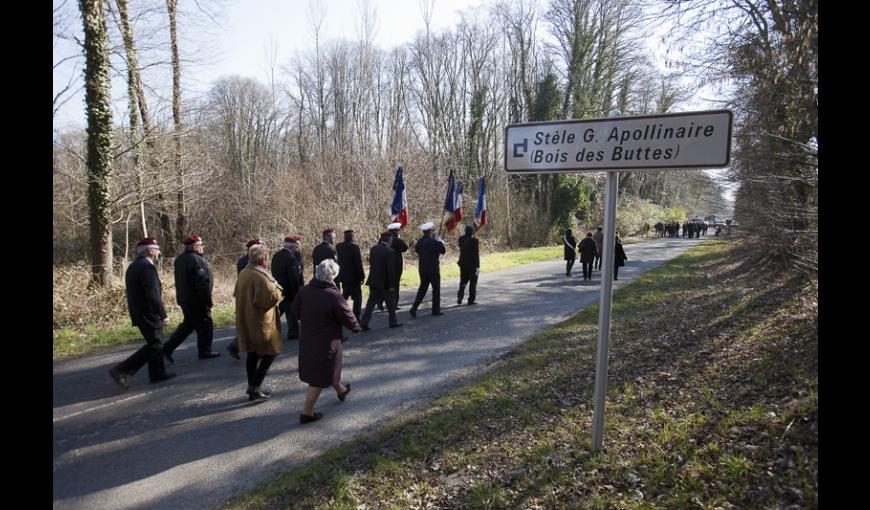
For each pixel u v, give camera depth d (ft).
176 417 15.51
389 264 26.68
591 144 10.69
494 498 10.30
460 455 12.37
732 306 25.64
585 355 20.18
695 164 9.59
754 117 23.44
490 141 121.39
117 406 16.42
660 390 15.20
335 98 121.39
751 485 9.28
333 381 15.20
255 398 16.89
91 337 24.99
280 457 12.87
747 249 48.26
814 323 17.56
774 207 27.45
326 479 11.53
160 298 18.63
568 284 43.96
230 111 114.73
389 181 76.43
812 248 23.82
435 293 30.30
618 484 10.21
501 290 40.50
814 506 8.32
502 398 15.87
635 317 27.20
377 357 21.65
